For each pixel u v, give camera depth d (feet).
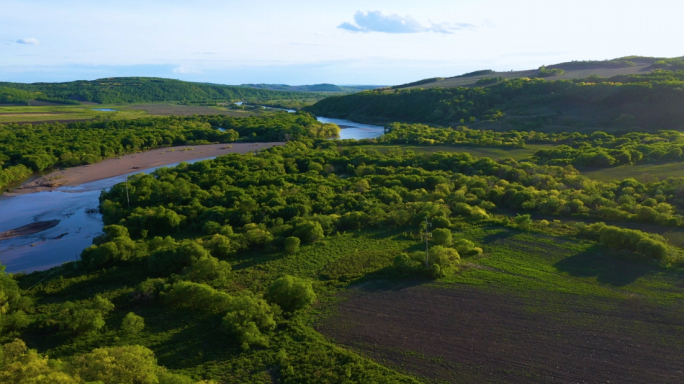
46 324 144.25
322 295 163.53
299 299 155.43
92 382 95.76
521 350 127.65
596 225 209.56
